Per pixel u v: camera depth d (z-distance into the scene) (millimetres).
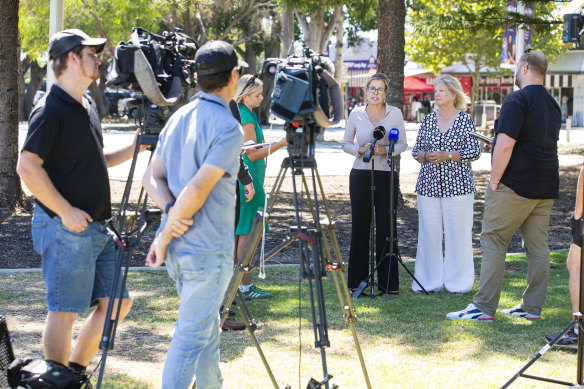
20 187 10477
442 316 5625
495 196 5379
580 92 43156
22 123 36562
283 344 4863
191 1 13164
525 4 10500
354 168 6375
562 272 7336
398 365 4457
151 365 4418
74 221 3316
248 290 6098
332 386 3309
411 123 46719
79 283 3432
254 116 5715
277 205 12227
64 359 3490
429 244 6480
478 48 29266
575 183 15477
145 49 3297
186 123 3117
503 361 4566
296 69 3191
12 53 10133
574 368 4453
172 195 3148
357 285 6426
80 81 3396
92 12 30422
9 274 6781
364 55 46312
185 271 3090
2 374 3516
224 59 3072
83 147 3412
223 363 4449
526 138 5219
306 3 17703
